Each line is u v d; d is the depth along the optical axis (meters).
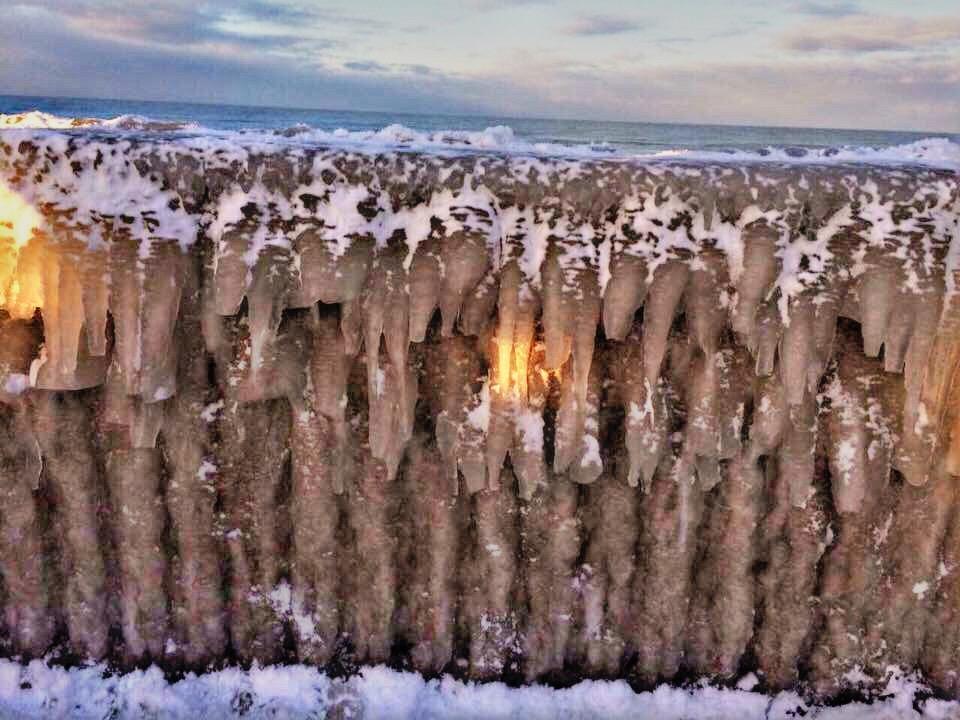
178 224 2.36
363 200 2.37
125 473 2.55
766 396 2.50
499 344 2.43
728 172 2.38
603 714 2.73
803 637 2.73
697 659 2.80
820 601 2.72
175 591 2.71
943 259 2.35
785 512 2.62
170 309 2.35
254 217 2.36
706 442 2.52
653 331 2.40
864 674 2.75
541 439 2.54
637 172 2.37
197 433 2.55
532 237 2.40
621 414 2.60
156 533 2.62
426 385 2.56
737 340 2.48
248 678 2.74
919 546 2.62
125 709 2.67
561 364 2.46
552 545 2.67
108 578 2.70
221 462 2.61
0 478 2.54
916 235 2.35
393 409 2.47
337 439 2.54
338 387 2.51
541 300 2.41
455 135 3.03
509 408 2.48
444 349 2.52
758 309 2.38
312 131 3.05
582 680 2.79
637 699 2.76
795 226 2.38
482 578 2.71
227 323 2.48
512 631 2.77
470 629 2.77
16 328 2.43
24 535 2.59
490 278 2.40
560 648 2.77
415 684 2.75
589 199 2.37
